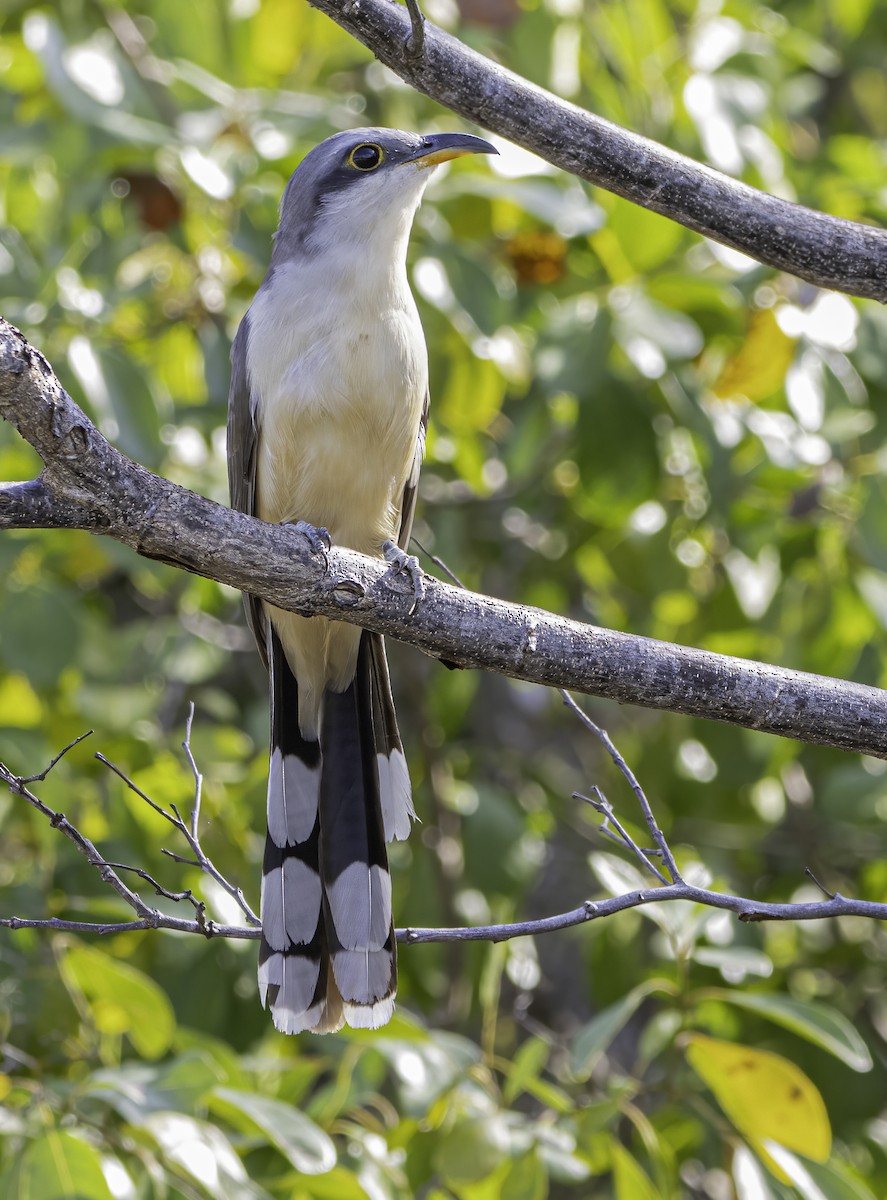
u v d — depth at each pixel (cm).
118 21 1120
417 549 1151
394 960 761
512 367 1030
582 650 636
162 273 1088
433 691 1173
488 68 609
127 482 575
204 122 1012
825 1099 1026
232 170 977
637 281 994
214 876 624
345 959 758
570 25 1048
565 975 1358
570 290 1062
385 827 796
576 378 954
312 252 834
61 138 988
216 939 959
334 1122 858
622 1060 1305
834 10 1251
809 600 1049
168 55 1068
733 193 634
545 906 1368
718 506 985
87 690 1053
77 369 901
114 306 984
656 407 1039
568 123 619
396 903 1080
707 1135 950
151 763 997
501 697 1439
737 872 1177
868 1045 1123
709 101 998
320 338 804
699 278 994
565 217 949
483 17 1098
